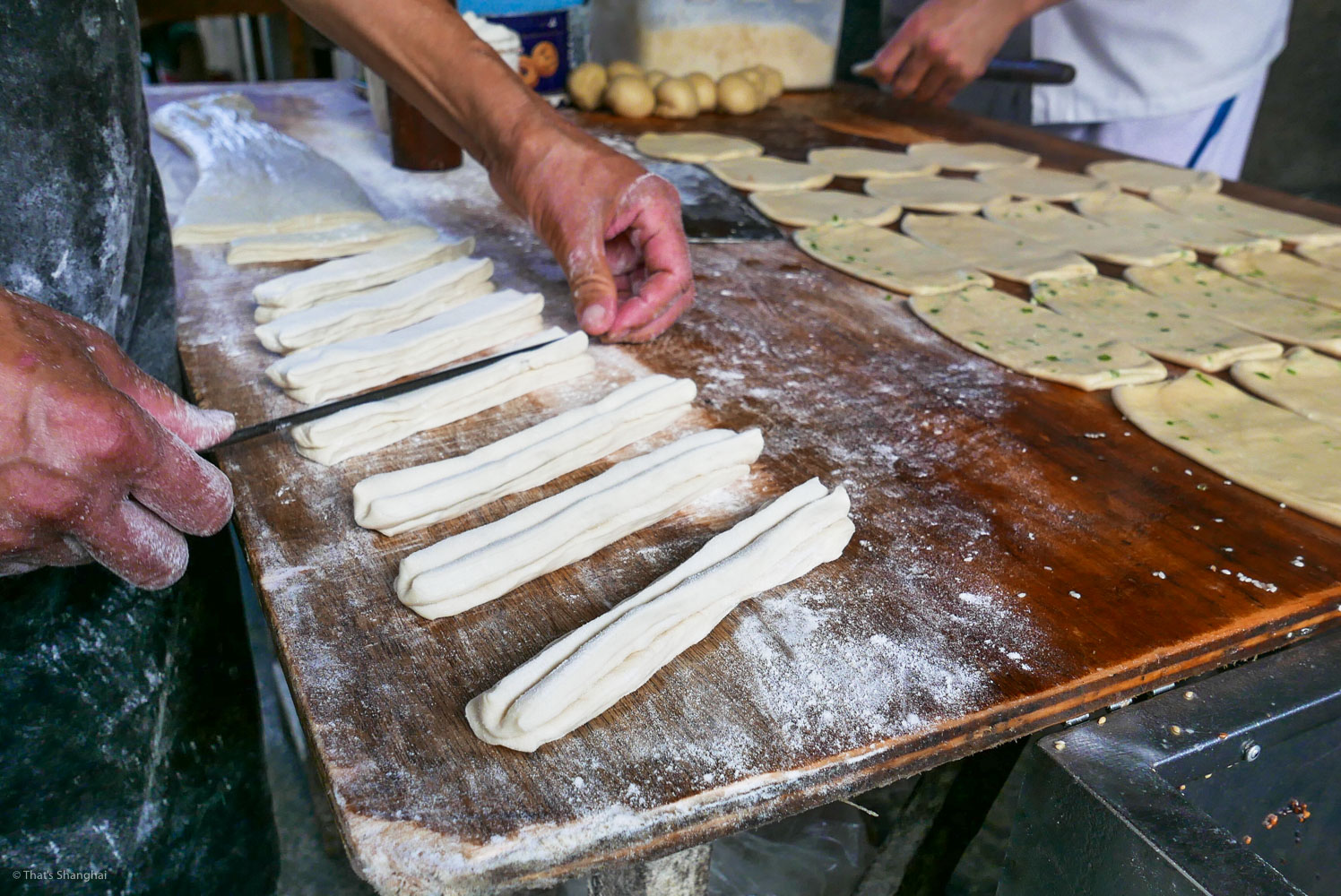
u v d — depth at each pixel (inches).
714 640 49.1
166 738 74.7
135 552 43.0
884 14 195.2
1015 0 141.6
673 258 79.8
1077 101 171.8
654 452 61.8
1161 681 50.8
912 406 74.4
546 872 38.2
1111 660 49.2
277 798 99.1
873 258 102.2
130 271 66.1
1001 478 65.5
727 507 60.5
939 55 143.4
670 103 153.6
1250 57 167.3
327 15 79.6
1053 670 48.3
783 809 41.8
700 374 77.6
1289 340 86.4
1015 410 74.7
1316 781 56.2
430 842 37.7
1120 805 43.4
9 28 52.5
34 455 37.4
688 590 48.4
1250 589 55.7
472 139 83.7
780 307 91.1
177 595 74.1
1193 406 75.6
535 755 41.9
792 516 54.8
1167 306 93.0
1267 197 126.5
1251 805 54.2
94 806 70.8
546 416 69.9
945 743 44.8
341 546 55.1
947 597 53.4
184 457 43.7
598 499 55.2
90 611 66.6
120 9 58.6
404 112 118.3
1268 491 64.4
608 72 157.6
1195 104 166.2
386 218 106.0
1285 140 294.7
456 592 49.2
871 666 47.9
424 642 48.2
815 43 170.7
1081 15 166.2
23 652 64.3
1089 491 64.6
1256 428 72.3
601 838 38.6
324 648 47.5
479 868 37.1
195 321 82.0
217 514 46.1
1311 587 56.2
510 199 83.6
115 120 59.4
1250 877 39.8
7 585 61.7
